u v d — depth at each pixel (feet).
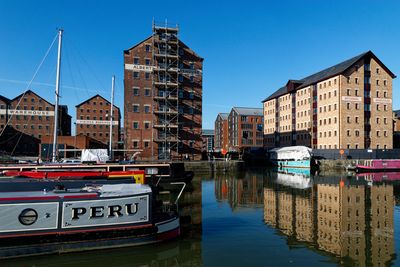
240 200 83.97
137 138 183.01
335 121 216.95
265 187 111.96
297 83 269.03
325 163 198.70
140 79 185.78
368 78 220.64
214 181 133.39
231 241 46.93
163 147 186.09
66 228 37.65
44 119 313.12
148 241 41.01
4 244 35.47
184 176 104.53
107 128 346.74
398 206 75.97
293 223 58.44
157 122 186.60
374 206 75.77
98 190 41.93
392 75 225.35
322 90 232.94
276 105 304.71
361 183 124.88
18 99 307.78
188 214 66.18
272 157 247.70
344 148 211.00
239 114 369.50
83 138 214.48
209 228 54.39
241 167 184.85
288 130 280.51
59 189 41.91
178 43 191.93
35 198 36.81
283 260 39.27
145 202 41.52
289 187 112.06
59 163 96.32
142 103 185.06
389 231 53.16
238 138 367.66
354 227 55.67
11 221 35.88
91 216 38.58
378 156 210.79
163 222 43.45
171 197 88.69
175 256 40.55
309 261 39.06
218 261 38.96
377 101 221.25
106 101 349.00
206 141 481.87
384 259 40.01
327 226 56.34
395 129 306.96
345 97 214.48
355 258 40.16
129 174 69.92
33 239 36.42
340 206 75.66
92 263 37.99
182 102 192.44
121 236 39.70
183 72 193.47
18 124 306.35
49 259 36.65
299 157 205.36
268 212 68.39
